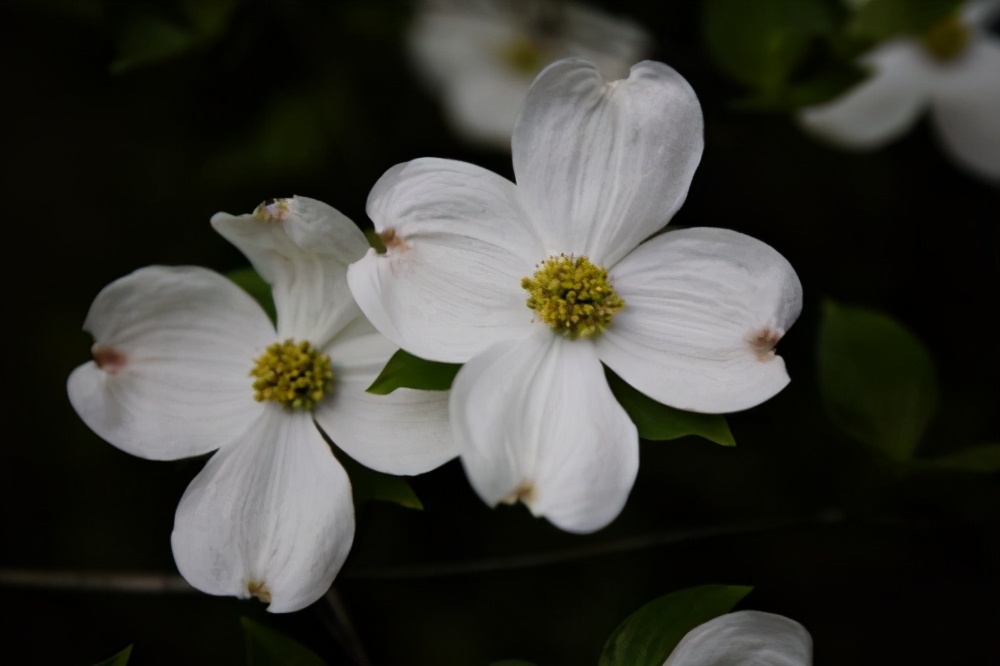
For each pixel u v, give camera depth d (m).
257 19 0.62
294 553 0.52
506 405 0.52
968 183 0.66
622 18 0.64
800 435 0.63
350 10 0.63
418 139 0.64
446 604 0.63
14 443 0.64
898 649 0.64
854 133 0.65
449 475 0.62
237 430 0.54
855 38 0.60
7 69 0.65
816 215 0.65
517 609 0.63
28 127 0.66
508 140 0.65
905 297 0.66
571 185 0.53
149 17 0.61
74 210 0.66
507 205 0.53
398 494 0.53
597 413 0.52
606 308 0.53
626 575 0.63
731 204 0.64
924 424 0.58
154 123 0.63
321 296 0.54
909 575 0.65
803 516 0.58
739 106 0.61
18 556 0.64
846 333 0.58
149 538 0.63
